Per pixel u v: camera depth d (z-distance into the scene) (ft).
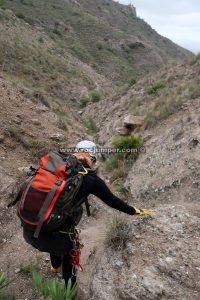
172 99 43.39
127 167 29.68
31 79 133.90
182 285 12.66
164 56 460.55
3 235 17.51
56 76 147.23
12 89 40.83
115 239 15.12
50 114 37.65
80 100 140.26
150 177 24.25
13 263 15.66
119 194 24.30
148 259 13.82
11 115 31.27
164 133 32.60
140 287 12.72
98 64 267.18
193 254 13.82
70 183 11.37
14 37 166.61
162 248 14.24
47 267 15.39
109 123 64.39
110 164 31.35
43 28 267.59
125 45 315.99
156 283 12.73
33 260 15.76
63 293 12.14
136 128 41.45
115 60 277.64
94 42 298.97
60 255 12.20
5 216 18.58
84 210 21.01
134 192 23.76
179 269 13.19
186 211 16.84
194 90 43.93
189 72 67.56
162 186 22.29
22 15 256.32
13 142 26.55
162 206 17.80
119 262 14.08
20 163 24.20
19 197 12.66
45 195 11.37
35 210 11.31
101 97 131.54
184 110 38.50
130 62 304.50
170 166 23.75
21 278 14.65
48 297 13.03
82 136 36.73
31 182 11.84
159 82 67.21
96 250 16.17
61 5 346.54
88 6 481.05
